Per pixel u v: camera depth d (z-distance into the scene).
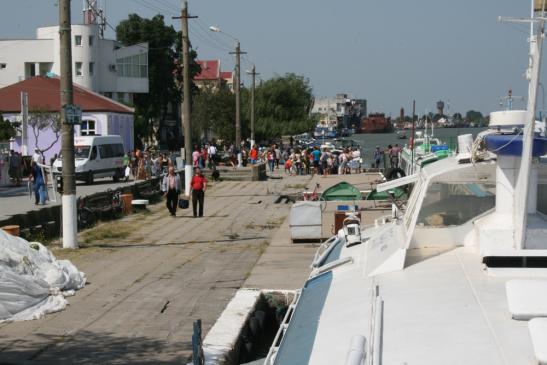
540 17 5.76
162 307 11.96
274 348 6.51
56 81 56.97
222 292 13.03
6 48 76.75
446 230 6.77
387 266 6.53
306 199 24.67
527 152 5.98
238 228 22.23
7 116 51.78
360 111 159.50
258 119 88.00
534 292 4.45
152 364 9.02
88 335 10.35
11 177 38.00
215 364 8.52
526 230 6.29
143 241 19.62
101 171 41.44
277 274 14.37
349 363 4.20
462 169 6.93
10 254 12.55
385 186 9.71
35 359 9.27
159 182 33.53
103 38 76.81
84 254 17.39
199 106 83.94
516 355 4.32
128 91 80.19
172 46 93.50
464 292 5.41
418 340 4.76
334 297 6.30
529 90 5.95
